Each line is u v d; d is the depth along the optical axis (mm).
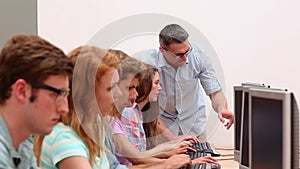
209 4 3428
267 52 3459
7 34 3189
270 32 3445
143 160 2117
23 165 1202
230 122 2764
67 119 1390
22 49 1106
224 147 3094
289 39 3449
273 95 1484
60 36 3416
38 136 1285
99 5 3432
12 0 3197
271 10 3434
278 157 1463
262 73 3465
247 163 1872
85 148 1411
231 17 3436
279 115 1451
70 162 1348
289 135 1412
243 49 3455
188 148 2469
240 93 2227
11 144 1133
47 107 1122
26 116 1120
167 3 3432
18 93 1097
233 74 3467
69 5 3414
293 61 3457
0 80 1100
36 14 3273
